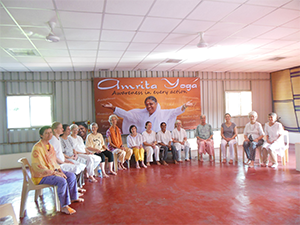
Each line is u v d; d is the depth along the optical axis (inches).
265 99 346.3
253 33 162.6
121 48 183.3
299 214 109.2
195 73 311.3
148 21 131.3
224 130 232.2
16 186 176.4
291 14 130.6
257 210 114.9
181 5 113.2
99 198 140.6
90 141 192.2
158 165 225.5
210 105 317.1
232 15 128.7
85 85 271.0
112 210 122.1
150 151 223.8
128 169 213.6
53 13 114.9
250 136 213.0
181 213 115.0
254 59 250.5
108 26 135.7
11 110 250.8
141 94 283.3
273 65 290.0
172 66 268.5
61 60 211.3
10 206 88.4
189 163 227.9
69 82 266.4
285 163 210.4
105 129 270.4
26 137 253.4
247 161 216.1
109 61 226.4
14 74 251.4
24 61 207.8
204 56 226.1
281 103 331.0
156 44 177.0
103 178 185.3
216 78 321.1
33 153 119.5
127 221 108.7
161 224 104.4
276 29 155.6
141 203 130.1
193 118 303.0
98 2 105.5
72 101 266.8
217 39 172.9
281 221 102.9
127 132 278.5
